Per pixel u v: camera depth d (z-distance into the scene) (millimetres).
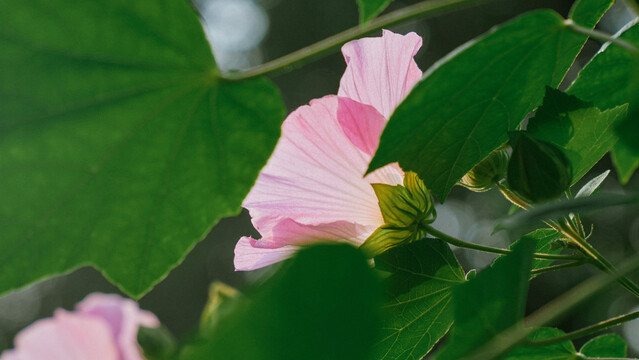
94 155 456
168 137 461
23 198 453
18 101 444
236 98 461
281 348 378
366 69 527
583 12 508
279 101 464
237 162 470
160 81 454
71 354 415
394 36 529
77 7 442
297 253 383
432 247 529
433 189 491
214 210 473
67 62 446
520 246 454
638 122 424
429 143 481
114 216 466
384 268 527
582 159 524
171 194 468
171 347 425
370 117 521
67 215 460
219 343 376
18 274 460
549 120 513
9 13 437
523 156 500
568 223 538
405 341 527
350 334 382
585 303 424
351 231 534
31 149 449
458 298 445
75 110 449
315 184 535
